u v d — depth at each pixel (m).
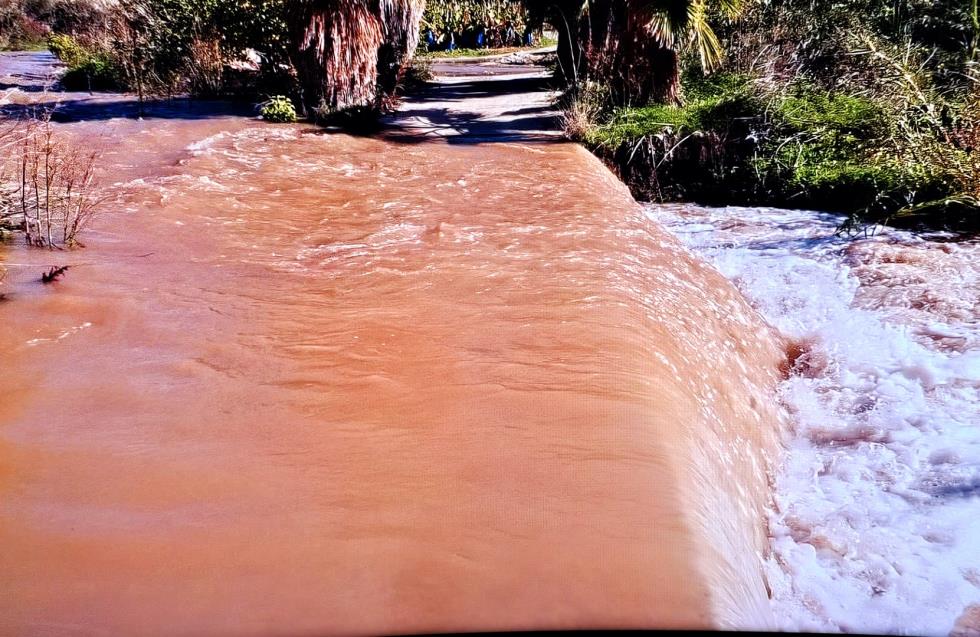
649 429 3.74
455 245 6.78
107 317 5.02
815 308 7.61
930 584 3.92
